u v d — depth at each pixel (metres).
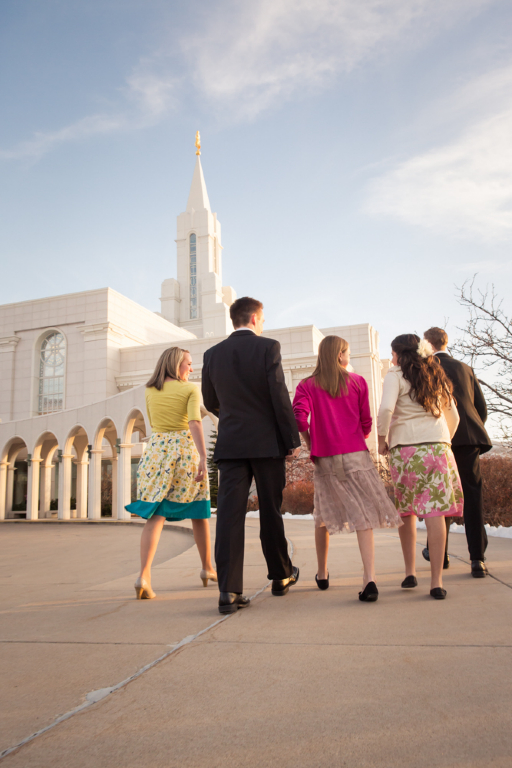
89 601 3.78
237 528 3.29
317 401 3.76
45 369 49.97
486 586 3.64
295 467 29.50
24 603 3.87
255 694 1.78
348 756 1.36
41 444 27.30
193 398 4.16
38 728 1.59
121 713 1.66
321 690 1.79
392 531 9.11
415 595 3.43
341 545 6.99
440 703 1.66
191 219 78.94
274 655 2.20
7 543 13.30
